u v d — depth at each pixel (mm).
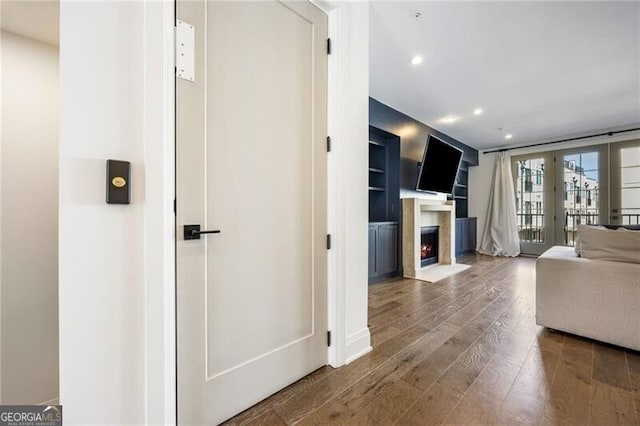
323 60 1703
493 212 6238
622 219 4875
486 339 2082
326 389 1506
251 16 1340
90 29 879
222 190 1248
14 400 1123
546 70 3057
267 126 1421
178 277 1113
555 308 2139
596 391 1461
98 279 904
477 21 2293
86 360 889
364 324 1936
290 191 1537
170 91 1025
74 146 857
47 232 1207
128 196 945
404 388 1507
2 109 1117
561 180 5547
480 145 6234
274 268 1469
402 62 2912
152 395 1001
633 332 1821
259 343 1407
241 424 1263
